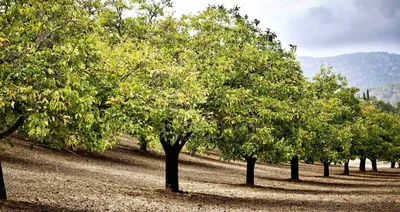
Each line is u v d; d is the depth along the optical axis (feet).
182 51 75.10
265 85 79.25
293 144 90.74
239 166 192.95
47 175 81.15
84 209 50.44
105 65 45.57
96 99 41.57
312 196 92.27
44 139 46.03
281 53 100.89
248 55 78.95
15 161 91.76
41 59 38.22
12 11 41.63
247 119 73.10
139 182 95.04
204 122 62.08
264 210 65.05
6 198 47.01
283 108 78.13
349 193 102.17
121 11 85.15
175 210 57.77
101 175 97.25
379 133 199.41
